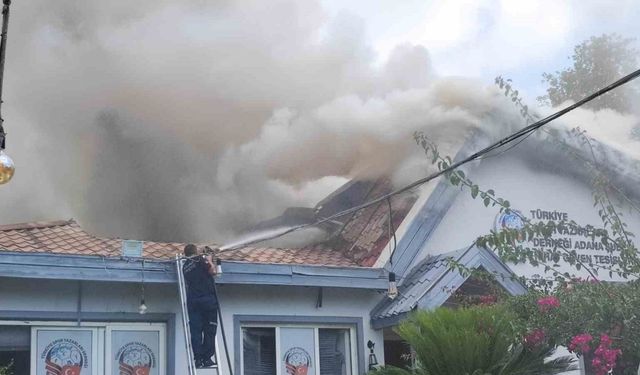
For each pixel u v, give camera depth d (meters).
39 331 10.27
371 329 12.07
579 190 14.84
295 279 11.28
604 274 14.38
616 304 9.16
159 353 10.84
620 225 10.90
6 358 10.03
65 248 11.11
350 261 13.00
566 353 12.28
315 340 11.80
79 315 10.42
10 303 10.09
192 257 10.53
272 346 11.57
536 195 14.45
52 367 10.23
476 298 11.25
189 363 10.07
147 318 10.80
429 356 9.68
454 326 9.68
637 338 9.12
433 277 11.73
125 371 10.61
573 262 10.56
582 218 14.69
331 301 11.95
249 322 11.45
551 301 9.46
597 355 8.98
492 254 11.73
